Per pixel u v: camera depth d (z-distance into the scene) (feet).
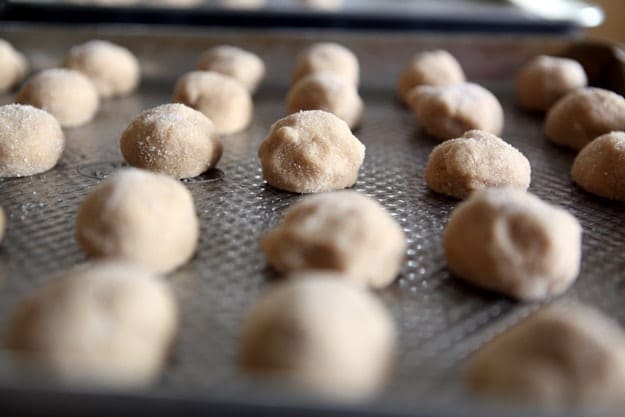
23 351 0.52
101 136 1.01
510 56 1.27
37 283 0.67
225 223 0.78
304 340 0.51
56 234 0.75
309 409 0.42
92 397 0.43
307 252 0.66
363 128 1.07
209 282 0.68
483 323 0.64
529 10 1.41
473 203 0.69
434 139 1.03
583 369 0.51
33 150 0.86
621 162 0.85
